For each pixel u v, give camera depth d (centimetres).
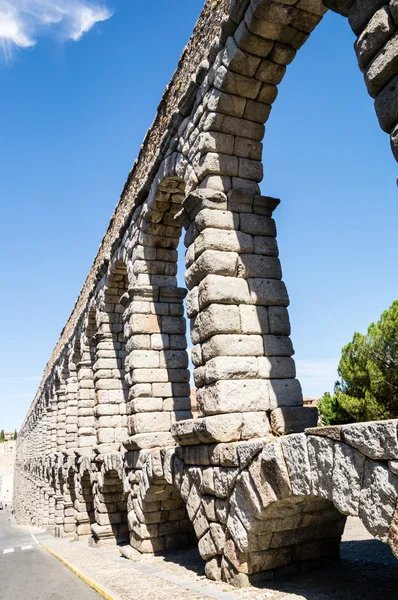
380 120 664
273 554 961
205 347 1070
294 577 959
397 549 607
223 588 954
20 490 7419
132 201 1697
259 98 1145
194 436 1077
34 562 2159
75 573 1603
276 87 1140
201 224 1103
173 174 1366
